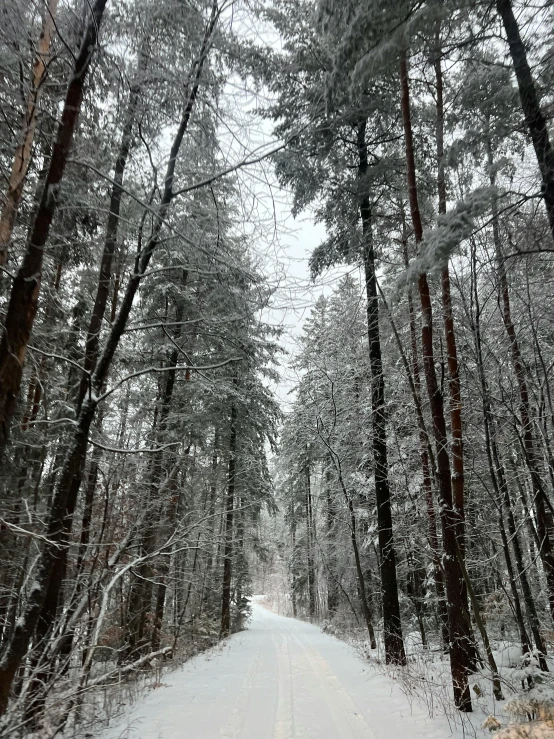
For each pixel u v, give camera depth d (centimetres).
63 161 526
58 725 505
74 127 546
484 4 489
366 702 702
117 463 809
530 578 995
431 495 948
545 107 492
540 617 959
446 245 463
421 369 1073
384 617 1032
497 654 863
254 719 618
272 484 1969
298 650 1366
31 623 489
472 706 632
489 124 562
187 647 1366
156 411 1327
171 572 1138
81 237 778
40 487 908
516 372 697
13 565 669
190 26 611
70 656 520
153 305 1267
